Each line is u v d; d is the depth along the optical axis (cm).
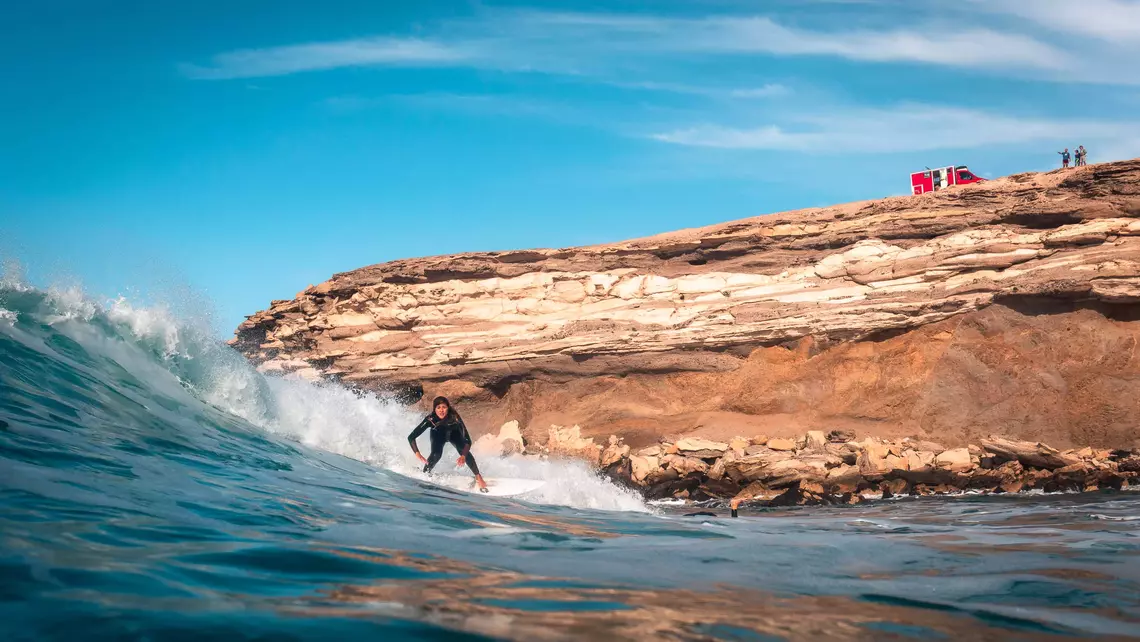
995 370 2319
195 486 599
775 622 347
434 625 308
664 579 448
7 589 298
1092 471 1988
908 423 2372
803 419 2500
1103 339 2220
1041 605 405
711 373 2664
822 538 695
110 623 277
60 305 992
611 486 1455
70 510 442
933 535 783
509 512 792
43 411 703
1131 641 337
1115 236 2325
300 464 889
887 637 330
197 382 1122
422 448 1434
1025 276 2355
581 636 305
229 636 276
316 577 382
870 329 2489
